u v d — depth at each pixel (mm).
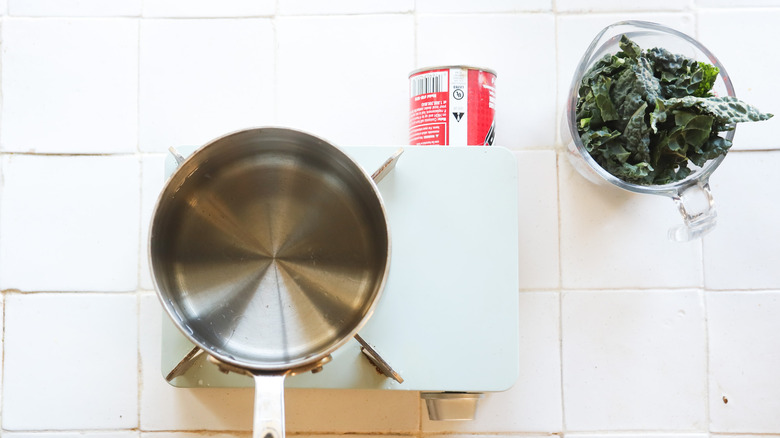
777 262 697
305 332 575
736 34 700
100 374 683
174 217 560
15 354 681
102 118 698
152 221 508
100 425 679
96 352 684
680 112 592
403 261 601
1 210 689
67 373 681
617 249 700
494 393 690
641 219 702
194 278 574
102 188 695
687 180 623
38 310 685
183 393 684
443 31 708
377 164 607
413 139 639
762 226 700
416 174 606
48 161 694
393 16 707
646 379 690
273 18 707
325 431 685
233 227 586
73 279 688
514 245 604
